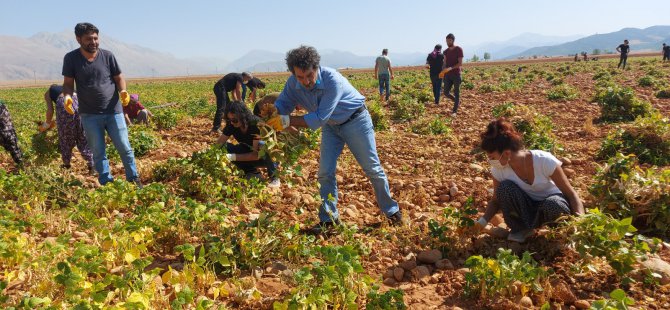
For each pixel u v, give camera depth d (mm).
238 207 5000
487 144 3822
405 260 3816
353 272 3113
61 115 6363
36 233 4160
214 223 4164
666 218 4020
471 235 4105
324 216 4379
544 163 3729
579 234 3371
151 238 3799
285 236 3715
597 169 4520
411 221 4625
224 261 3371
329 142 4297
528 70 34062
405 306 2979
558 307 3031
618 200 4242
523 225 3943
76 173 6707
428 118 10969
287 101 4117
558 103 13070
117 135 5484
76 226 4426
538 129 8000
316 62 3672
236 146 6008
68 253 3680
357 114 4105
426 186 5797
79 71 5180
